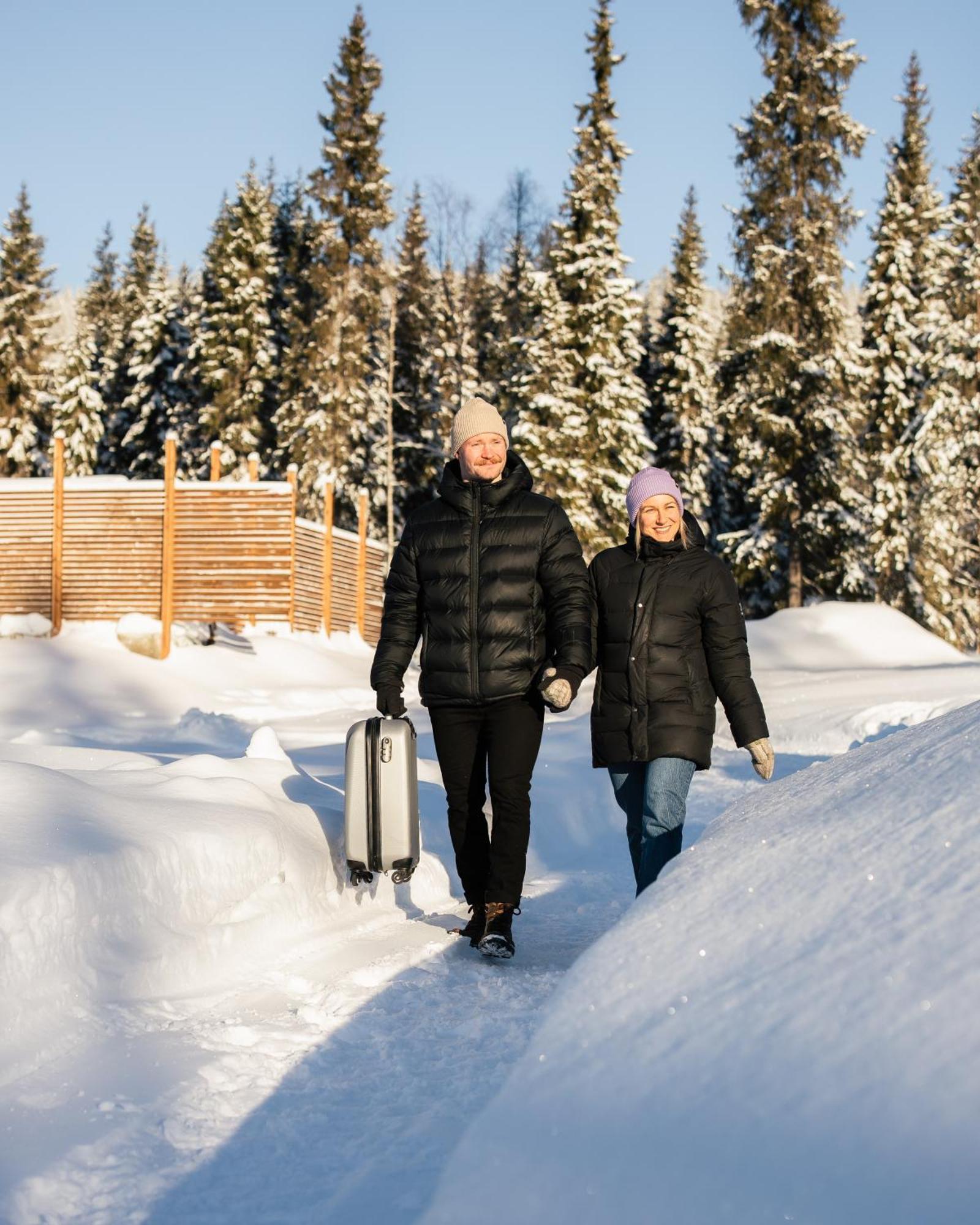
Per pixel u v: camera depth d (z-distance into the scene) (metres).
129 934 3.03
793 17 28.89
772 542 30.47
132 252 51.25
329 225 34.62
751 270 29.27
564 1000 1.61
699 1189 1.11
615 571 4.09
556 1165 1.22
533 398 30.41
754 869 1.93
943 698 12.99
